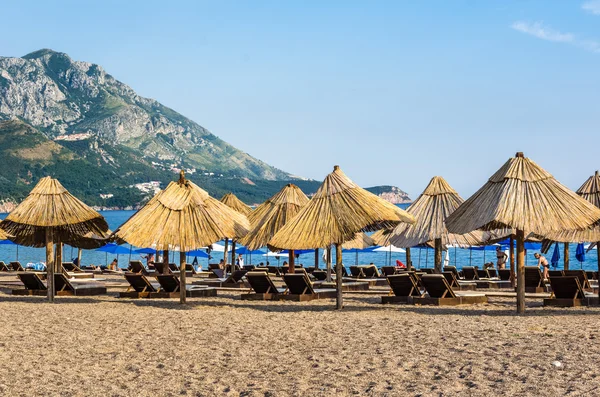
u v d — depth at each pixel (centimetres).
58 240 1805
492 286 1964
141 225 1444
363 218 1351
